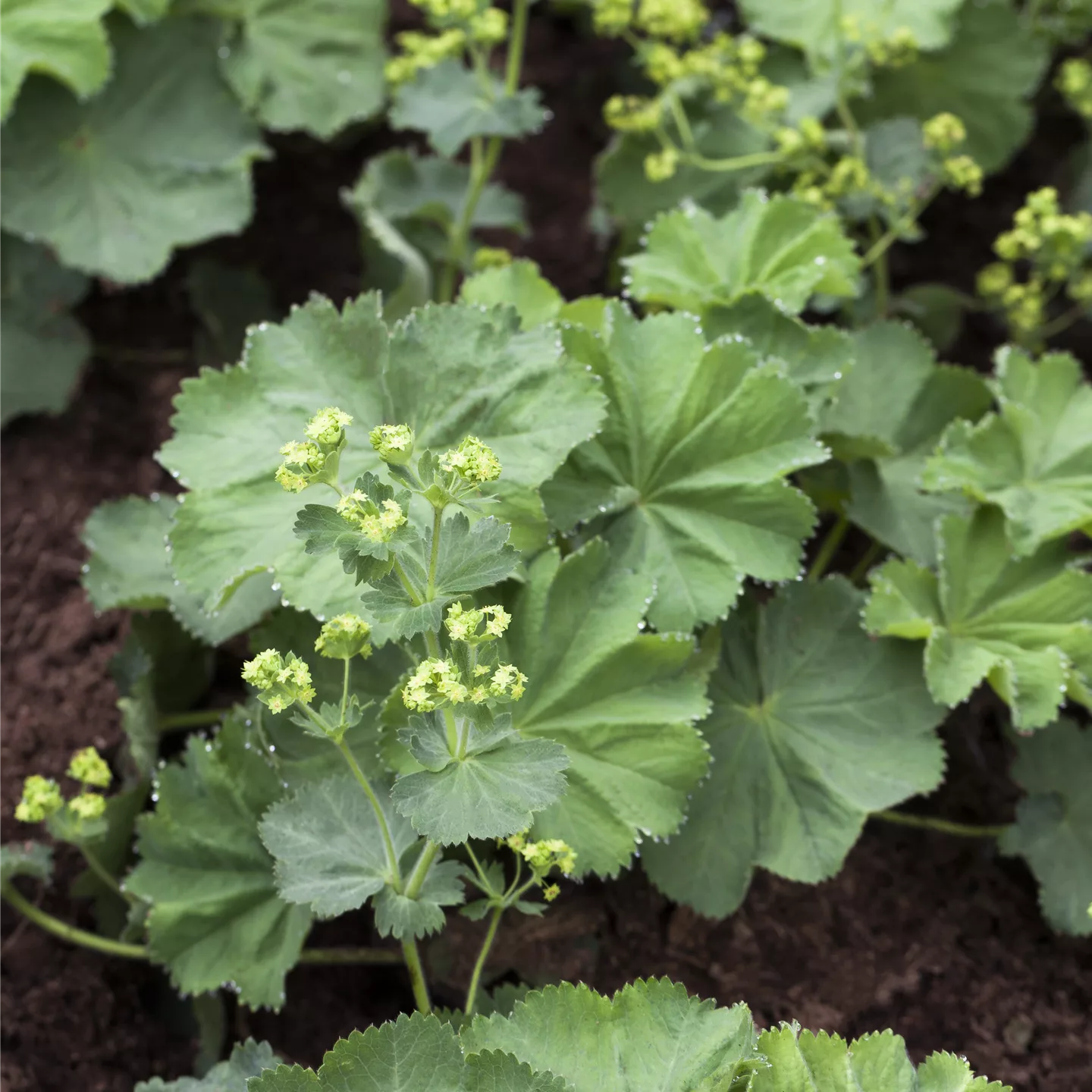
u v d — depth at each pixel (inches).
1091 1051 47.8
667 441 46.9
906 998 48.1
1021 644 47.7
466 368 46.1
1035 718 47.0
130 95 53.6
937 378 50.6
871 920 48.6
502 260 52.6
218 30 54.2
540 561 45.9
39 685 50.7
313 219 56.8
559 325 46.9
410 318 46.3
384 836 43.6
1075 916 47.8
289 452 41.8
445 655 44.6
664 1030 43.6
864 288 53.4
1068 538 48.6
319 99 54.7
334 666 46.7
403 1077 42.9
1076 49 58.5
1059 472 48.8
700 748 45.8
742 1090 43.6
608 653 45.8
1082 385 49.4
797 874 46.9
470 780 42.5
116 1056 47.9
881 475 49.9
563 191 57.6
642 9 53.8
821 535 51.8
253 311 55.2
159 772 46.8
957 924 48.7
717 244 49.9
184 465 46.4
